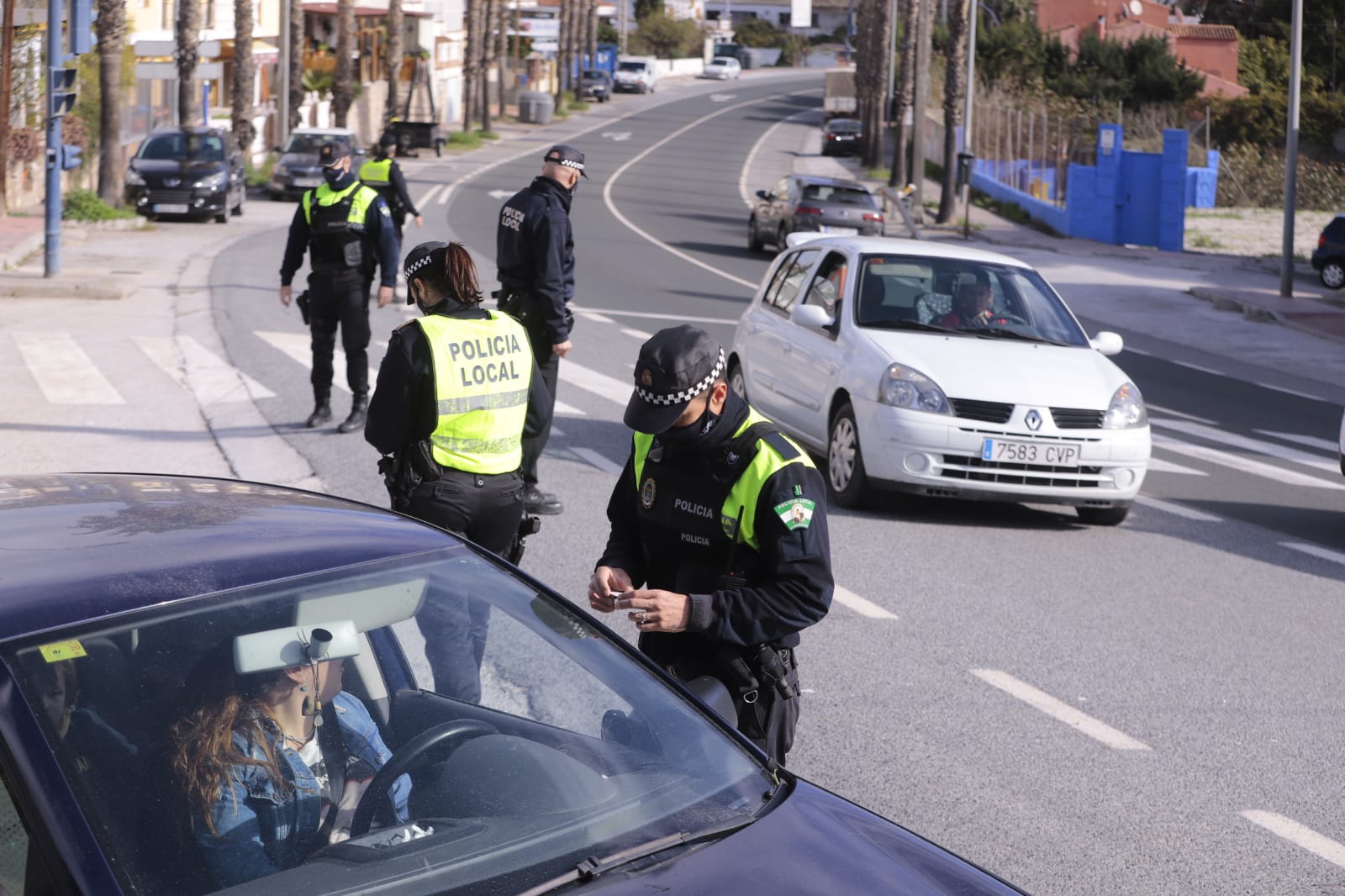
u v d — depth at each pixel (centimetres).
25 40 2805
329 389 1127
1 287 1820
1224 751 586
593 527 895
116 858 232
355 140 3784
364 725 280
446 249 527
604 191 4616
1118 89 5781
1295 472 1295
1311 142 5719
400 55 5575
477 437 525
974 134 5359
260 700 266
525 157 5769
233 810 251
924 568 853
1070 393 959
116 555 284
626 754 293
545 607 325
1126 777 554
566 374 1481
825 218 2970
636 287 2381
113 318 1680
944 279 1059
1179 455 1349
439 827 266
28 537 290
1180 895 459
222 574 285
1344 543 995
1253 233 4341
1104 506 977
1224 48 6506
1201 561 914
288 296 1090
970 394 948
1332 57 6406
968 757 566
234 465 1005
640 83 9894
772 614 361
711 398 366
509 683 301
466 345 521
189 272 2130
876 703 621
